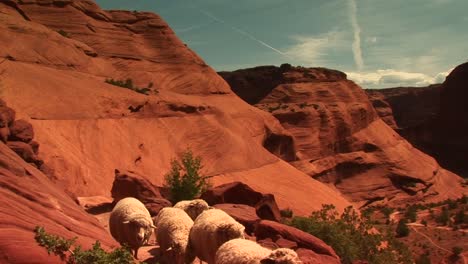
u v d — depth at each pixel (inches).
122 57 3464.6
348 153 5423.2
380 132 6063.0
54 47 2593.5
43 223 320.2
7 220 280.4
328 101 5944.9
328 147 5241.1
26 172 472.4
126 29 3727.9
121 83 2751.0
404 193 5142.7
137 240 463.8
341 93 6181.1
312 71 6609.3
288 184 2691.9
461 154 7859.3
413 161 5713.6
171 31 3988.7
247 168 2632.9
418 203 4960.6
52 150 1556.3
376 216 4276.6
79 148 1782.7
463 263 2785.4
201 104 2851.9
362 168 5275.6
